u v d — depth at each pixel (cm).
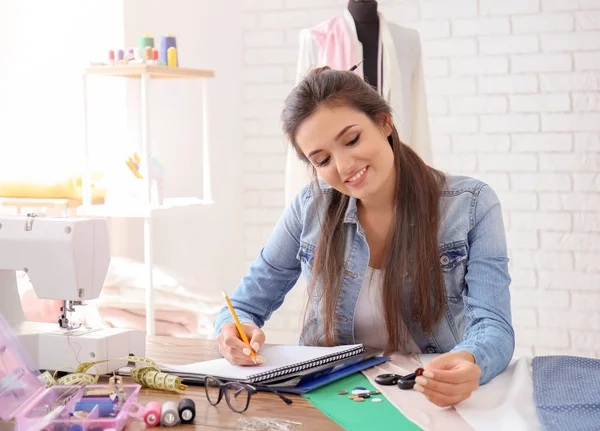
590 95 419
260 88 460
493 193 191
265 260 209
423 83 370
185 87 454
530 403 148
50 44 441
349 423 139
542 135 425
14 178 396
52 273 182
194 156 459
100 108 441
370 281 194
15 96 445
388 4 439
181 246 461
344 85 171
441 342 192
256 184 465
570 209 425
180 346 202
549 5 420
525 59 424
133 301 377
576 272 426
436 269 186
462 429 136
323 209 197
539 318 431
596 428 133
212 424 141
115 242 446
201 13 454
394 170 187
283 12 454
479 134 432
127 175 380
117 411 143
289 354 180
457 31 431
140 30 440
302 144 174
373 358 182
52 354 179
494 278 181
